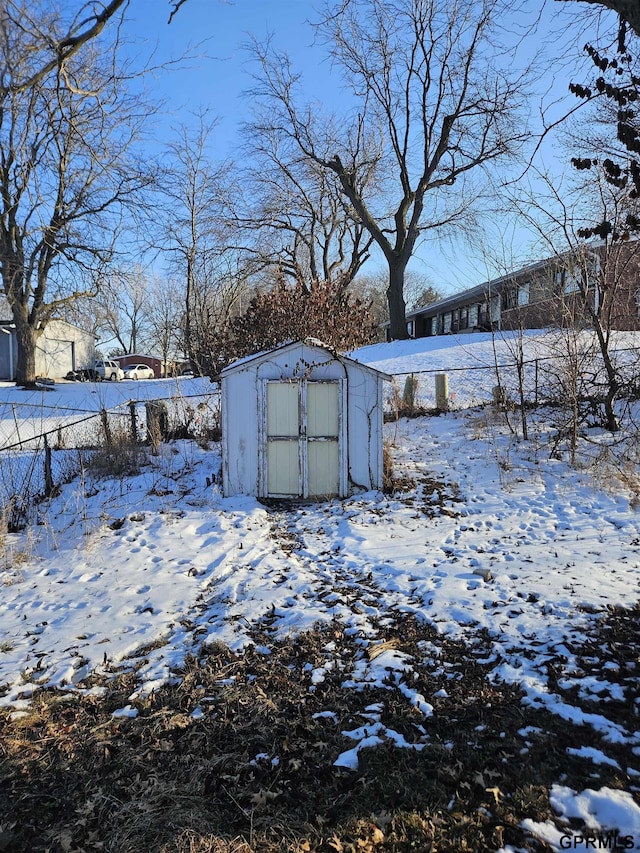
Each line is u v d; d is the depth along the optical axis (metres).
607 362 9.12
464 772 2.59
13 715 3.20
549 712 3.00
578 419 9.69
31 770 2.76
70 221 15.01
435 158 26.84
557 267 9.80
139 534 6.38
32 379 23.69
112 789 2.62
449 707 3.11
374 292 58.78
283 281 12.27
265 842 2.27
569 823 2.29
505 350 16.91
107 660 3.79
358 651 3.79
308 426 7.66
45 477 8.05
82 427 12.18
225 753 2.82
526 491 7.34
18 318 23.14
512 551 5.50
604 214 7.94
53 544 6.16
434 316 42.53
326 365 7.62
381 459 7.76
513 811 2.35
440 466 8.69
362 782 2.56
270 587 4.92
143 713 3.19
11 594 5.02
